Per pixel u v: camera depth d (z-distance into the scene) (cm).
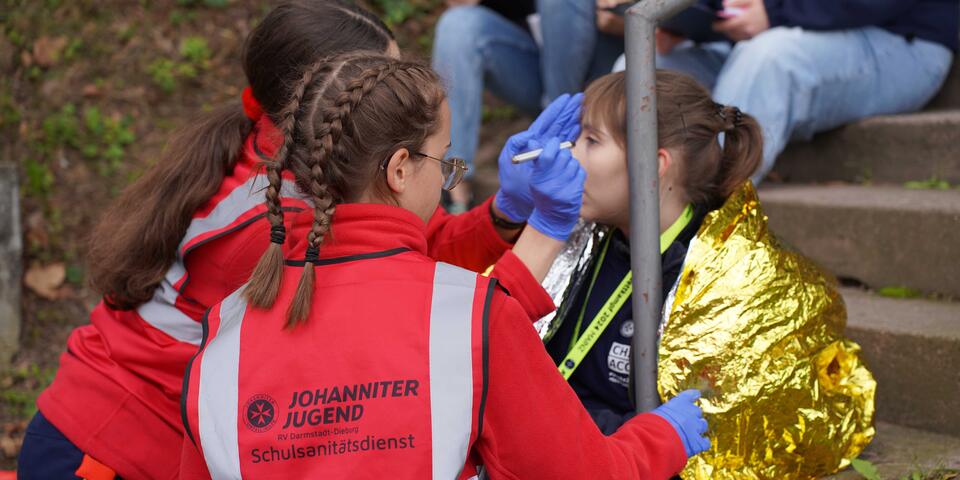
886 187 319
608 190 203
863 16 317
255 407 137
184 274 183
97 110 446
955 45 340
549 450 141
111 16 479
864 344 244
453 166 158
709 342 193
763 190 331
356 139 142
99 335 196
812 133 331
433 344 136
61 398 192
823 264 297
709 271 196
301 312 138
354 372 136
